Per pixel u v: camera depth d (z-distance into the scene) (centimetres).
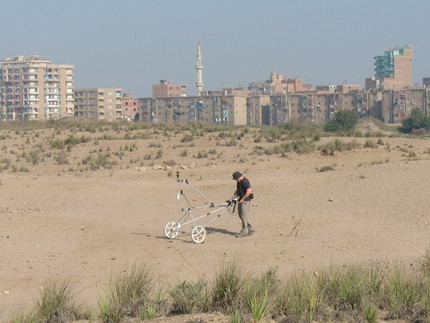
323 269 1384
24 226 2141
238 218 2223
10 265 1652
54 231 2070
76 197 2716
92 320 1135
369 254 1683
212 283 1345
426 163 3084
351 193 2508
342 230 1970
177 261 1661
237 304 1145
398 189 2486
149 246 1850
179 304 1178
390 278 1272
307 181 2862
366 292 1204
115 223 2219
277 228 2039
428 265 1429
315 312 1120
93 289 1405
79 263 1669
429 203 2245
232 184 2930
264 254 1712
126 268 1596
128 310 1169
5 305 1288
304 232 1966
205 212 2369
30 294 1377
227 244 1850
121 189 2900
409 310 1130
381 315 1141
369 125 14075
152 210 2453
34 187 2941
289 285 1224
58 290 1287
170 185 3006
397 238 1855
